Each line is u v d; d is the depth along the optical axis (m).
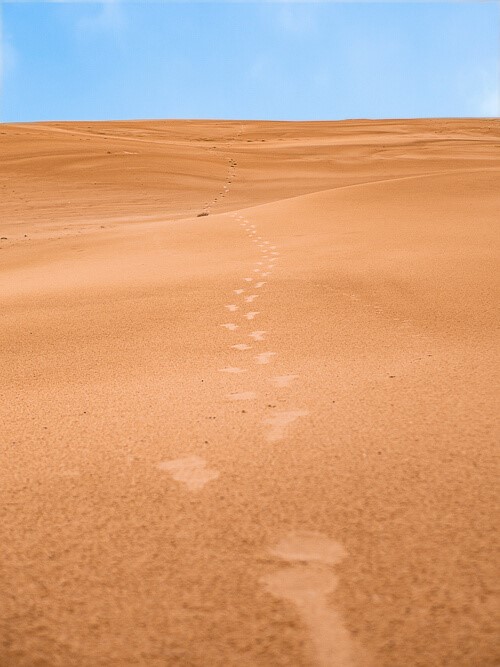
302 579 2.55
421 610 2.34
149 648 2.22
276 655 2.16
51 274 13.76
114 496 3.35
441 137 84.38
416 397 4.68
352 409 4.50
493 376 5.12
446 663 2.09
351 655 2.15
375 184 22.16
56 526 3.06
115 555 2.78
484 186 20.91
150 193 40.75
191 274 11.57
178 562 2.71
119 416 4.66
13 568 2.71
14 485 3.55
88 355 6.79
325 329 7.41
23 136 67.31
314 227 16.66
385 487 3.29
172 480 3.50
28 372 6.21
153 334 7.61
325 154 62.41
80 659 2.17
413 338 6.78
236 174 49.12
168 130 101.56
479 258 11.23
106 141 67.38
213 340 7.19
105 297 10.00
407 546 2.74
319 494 3.25
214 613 2.38
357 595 2.44
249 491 3.33
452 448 3.71
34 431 4.42
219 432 4.20
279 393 5.04
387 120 125.56
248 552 2.76
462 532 2.83
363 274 10.46
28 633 2.30
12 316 9.04
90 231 25.08
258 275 10.95
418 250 12.41
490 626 2.24
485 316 7.62
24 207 36.12
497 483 3.26
